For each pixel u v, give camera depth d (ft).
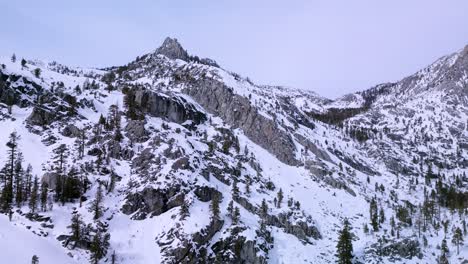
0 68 591.78
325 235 487.20
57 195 416.05
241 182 531.09
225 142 617.62
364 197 611.06
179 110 650.02
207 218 422.00
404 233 513.86
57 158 470.80
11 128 508.94
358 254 461.78
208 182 479.00
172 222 411.75
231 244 404.98
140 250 387.34
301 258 430.20
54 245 357.00
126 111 602.03
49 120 538.06
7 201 390.01
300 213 499.92
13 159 446.19
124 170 484.74
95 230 387.96
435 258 479.00
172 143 519.60
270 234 451.53
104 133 527.81
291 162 654.53
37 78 647.56
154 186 442.50
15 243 331.16
